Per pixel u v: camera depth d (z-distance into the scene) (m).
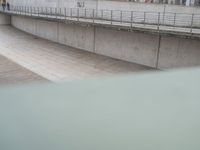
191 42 17.11
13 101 1.32
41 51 26.23
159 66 19.55
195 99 1.56
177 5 20.39
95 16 27.22
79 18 27.09
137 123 1.28
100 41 24.67
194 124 1.30
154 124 1.28
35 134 1.09
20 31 39.16
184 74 2.07
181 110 1.42
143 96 1.56
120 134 1.18
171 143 1.15
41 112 1.26
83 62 22.06
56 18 27.72
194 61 17.09
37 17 31.27
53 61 22.30
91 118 1.27
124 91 1.61
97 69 20.08
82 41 26.98
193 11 19.36
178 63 18.16
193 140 1.18
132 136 1.17
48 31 33.06
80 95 1.51
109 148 1.08
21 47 28.08
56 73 18.86
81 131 1.16
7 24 44.03
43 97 1.41
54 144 1.05
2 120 1.15
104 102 1.43
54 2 32.81
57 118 1.23
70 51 26.34
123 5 24.28
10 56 23.70
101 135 1.16
